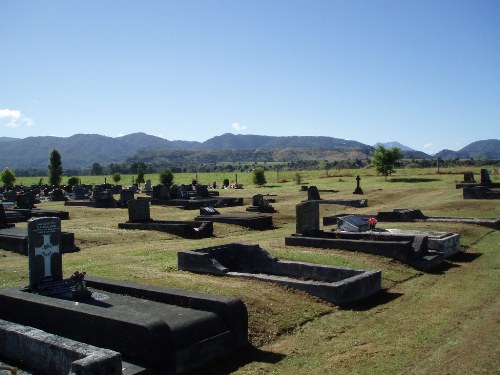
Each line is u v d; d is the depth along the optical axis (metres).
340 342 9.75
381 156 67.00
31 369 8.19
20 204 37.41
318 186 59.59
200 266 14.61
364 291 12.91
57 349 7.71
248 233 25.98
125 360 7.99
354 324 10.86
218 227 26.69
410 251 16.73
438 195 42.75
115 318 8.25
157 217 32.00
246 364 8.75
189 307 9.77
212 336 8.95
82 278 10.56
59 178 75.94
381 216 27.59
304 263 14.63
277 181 77.00
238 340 9.35
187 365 8.38
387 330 10.41
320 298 12.40
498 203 33.44
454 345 9.38
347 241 17.97
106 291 11.18
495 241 21.83
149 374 7.68
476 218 27.11
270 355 9.15
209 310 9.52
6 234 20.66
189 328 8.61
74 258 17.77
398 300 12.80
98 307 9.03
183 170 184.25
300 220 19.98
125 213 34.84
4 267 15.91
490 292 13.38
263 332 10.10
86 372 6.61
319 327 10.66
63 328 8.96
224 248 15.93
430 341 9.66
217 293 11.88
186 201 38.97
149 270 14.91
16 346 8.49
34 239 11.27
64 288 11.54
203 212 31.19
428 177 66.25
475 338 9.70
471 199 37.00
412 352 9.10
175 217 31.88
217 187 68.25
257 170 66.25
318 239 18.58
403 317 11.30
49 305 9.23
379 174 74.50
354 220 21.64
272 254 16.84
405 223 25.78
